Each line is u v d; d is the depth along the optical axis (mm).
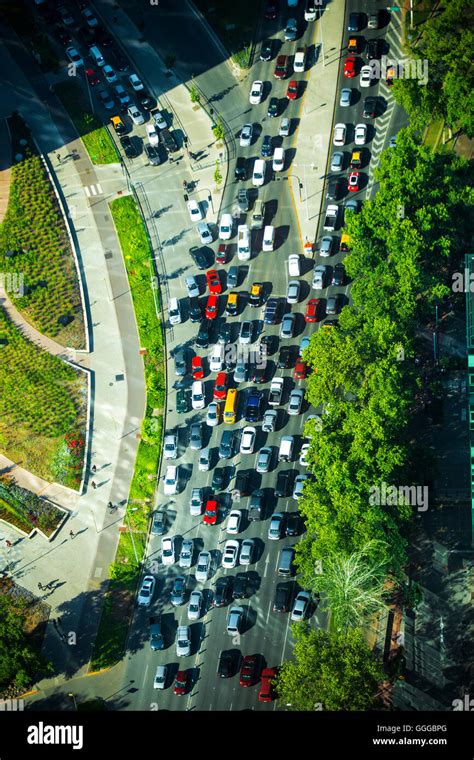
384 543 199375
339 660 194000
